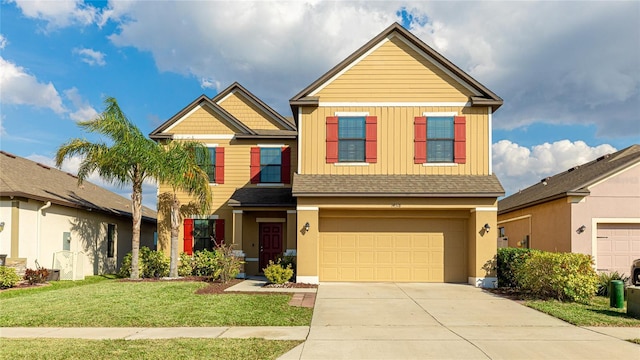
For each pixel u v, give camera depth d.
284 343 8.85
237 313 11.50
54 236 19.58
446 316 11.52
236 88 23.89
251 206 19.45
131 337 9.34
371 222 17.41
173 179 18.03
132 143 17.56
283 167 21.47
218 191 21.23
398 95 17.38
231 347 8.47
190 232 20.86
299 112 17.48
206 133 21.55
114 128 17.61
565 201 17.62
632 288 11.61
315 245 16.42
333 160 17.23
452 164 17.12
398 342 9.03
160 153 18.23
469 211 17.11
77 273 19.44
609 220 17.11
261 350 8.31
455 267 17.27
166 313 11.46
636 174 17.27
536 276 13.95
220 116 21.62
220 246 18.58
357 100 17.42
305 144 17.34
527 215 21.69
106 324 10.52
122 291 14.67
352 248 17.33
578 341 9.17
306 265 16.39
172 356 7.85
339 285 16.31
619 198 17.20
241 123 21.47
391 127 17.33
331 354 8.18
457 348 8.62
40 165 24.47
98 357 7.78
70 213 20.84
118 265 25.44
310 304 12.80
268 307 12.26
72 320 10.80
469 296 14.32
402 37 17.55
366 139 17.25
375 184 16.56
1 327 10.33
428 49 17.25
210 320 10.80
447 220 17.41
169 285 16.05
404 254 17.31
